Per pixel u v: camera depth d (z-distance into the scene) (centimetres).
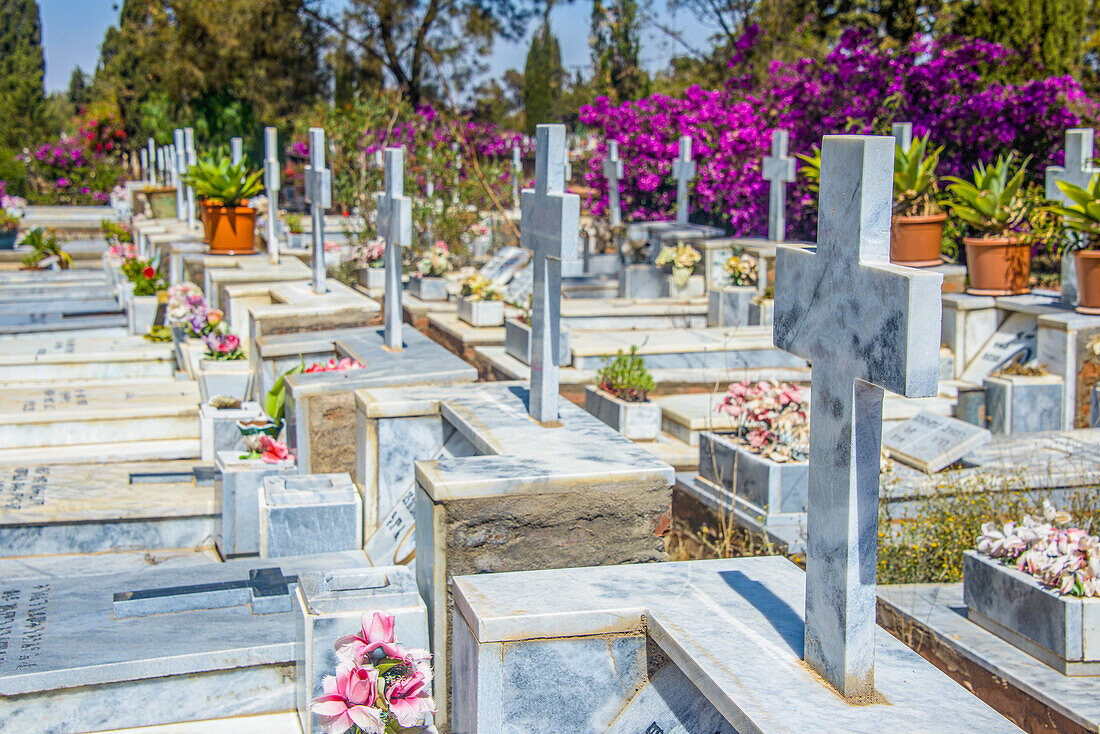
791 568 335
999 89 1488
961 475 626
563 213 435
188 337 941
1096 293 812
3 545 570
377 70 2778
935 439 657
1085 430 748
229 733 376
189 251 1197
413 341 723
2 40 7969
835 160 235
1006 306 880
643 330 980
